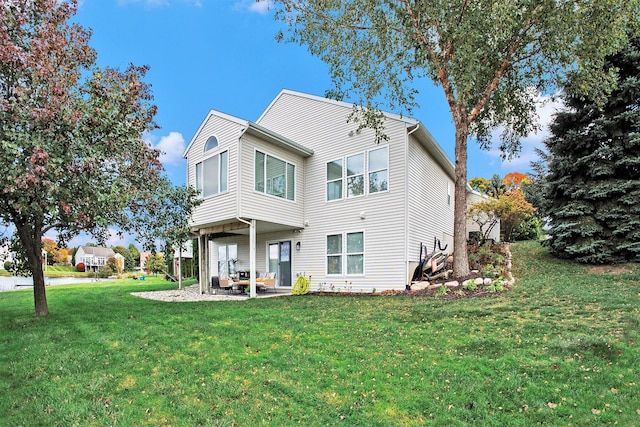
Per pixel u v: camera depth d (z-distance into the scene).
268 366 4.59
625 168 12.47
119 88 6.96
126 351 5.23
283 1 10.13
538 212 20.00
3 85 6.51
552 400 3.56
